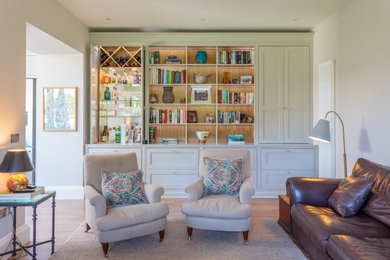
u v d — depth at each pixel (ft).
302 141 15.87
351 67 12.12
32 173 15.75
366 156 11.10
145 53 15.87
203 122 16.87
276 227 10.92
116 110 16.24
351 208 8.04
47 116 15.07
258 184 15.46
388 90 9.87
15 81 9.26
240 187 10.81
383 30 10.10
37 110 15.08
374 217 7.75
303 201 9.55
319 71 14.92
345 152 11.73
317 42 15.33
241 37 15.78
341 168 12.92
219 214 9.24
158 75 16.02
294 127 15.87
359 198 8.07
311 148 15.44
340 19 12.96
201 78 16.01
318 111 15.23
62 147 15.16
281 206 11.09
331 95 13.61
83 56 15.07
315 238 7.41
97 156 10.72
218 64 15.88
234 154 11.91
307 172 15.43
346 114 12.51
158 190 9.95
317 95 15.40
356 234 6.89
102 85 16.38
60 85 15.08
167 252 8.86
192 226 9.61
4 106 8.73
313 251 8.16
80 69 15.10
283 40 15.79
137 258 8.49
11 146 9.04
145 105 15.96
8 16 8.91
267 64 15.81
